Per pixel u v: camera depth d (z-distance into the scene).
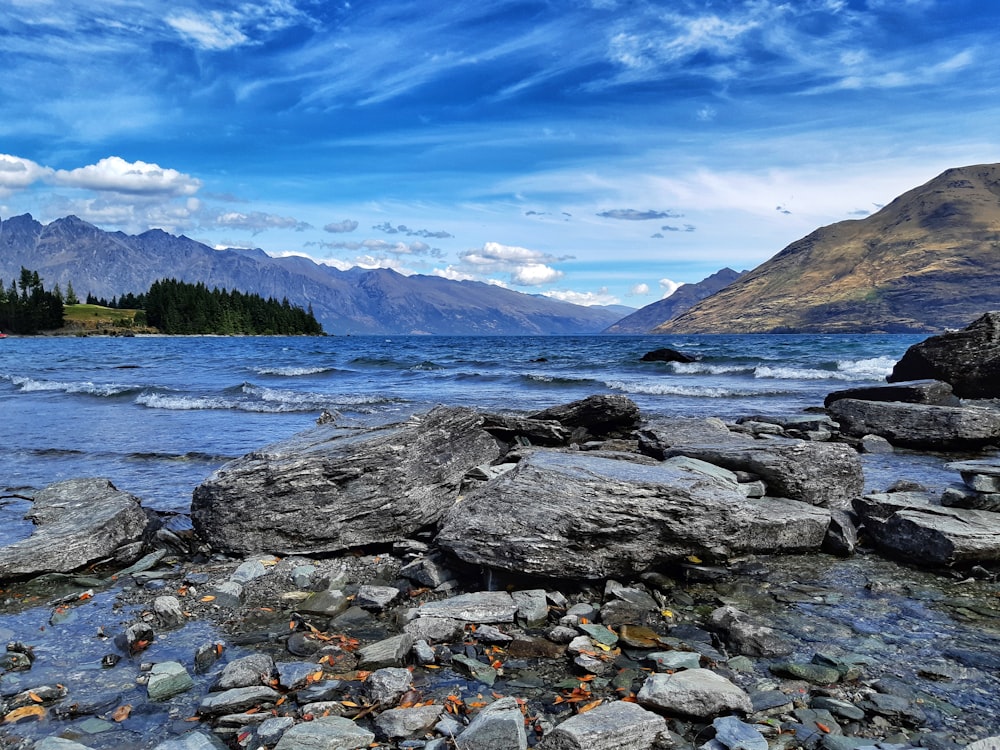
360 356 66.19
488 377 38.47
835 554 8.96
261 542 9.16
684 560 8.13
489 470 11.39
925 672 5.65
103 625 7.06
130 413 24.48
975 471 9.38
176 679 5.61
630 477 8.29
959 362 23.00
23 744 4.77
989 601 7.30
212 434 19.31
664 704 5.00
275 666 5.82
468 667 5.80
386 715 4.92
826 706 5.10
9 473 14.59
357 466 9.38
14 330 179.88
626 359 51.53
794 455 10.24
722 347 70.50
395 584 8.16
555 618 7.04
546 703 5.23
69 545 8.84
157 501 12.19
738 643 6.24
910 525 8.64
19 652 6.32
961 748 4.51
